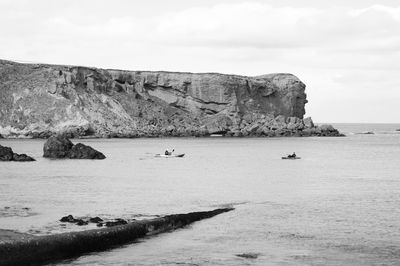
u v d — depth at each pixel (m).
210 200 39.47
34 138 148.62
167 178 55.91
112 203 36.91
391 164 80.00
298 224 29.81
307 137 183.62
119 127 164.12
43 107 158.38
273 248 24.30
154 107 181.88
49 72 168.25
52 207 34.41
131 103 178.25
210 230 27.95
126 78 185.38
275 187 48.62
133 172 62.41
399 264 21.78
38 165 68.75
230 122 182.12
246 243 25.22
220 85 184.62
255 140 159.50
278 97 197.25
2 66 171.12
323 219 31.38
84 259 22.22
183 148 118.88
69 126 153.62
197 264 21.62
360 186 49.97
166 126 176.00
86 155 81.62
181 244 24.88
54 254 22.05
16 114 156.38
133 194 42.12
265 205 37.00
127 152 101.00
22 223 28.41
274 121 186.50
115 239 24.59
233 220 30.80
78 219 29.31
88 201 37.62
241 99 188.62
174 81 188.00
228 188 47.50
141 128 168.50
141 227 26.25
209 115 186.50
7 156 74.75
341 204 37.56
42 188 44.78
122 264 21.55
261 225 29.41
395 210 34.81
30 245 21.41
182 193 43.41
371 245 24.89
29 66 173.50
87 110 162.62
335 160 87.94
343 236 26.77
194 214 30.53
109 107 170.38
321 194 43.56
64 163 72.81
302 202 38.62
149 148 114.31
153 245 24.62
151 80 188.25
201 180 54.38
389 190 46.62
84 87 172.25
